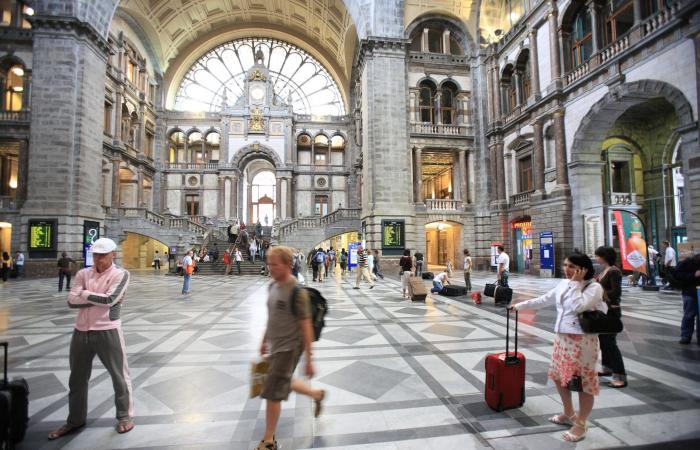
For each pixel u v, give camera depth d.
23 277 17.70
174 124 32.59
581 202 15.46
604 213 15.30
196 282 15.66
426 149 23.05
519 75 20.12
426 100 23.84
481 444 2.76
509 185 21.03
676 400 3.50
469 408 3.36
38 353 5.10
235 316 7.76
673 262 10.70
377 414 3.24
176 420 3.16
